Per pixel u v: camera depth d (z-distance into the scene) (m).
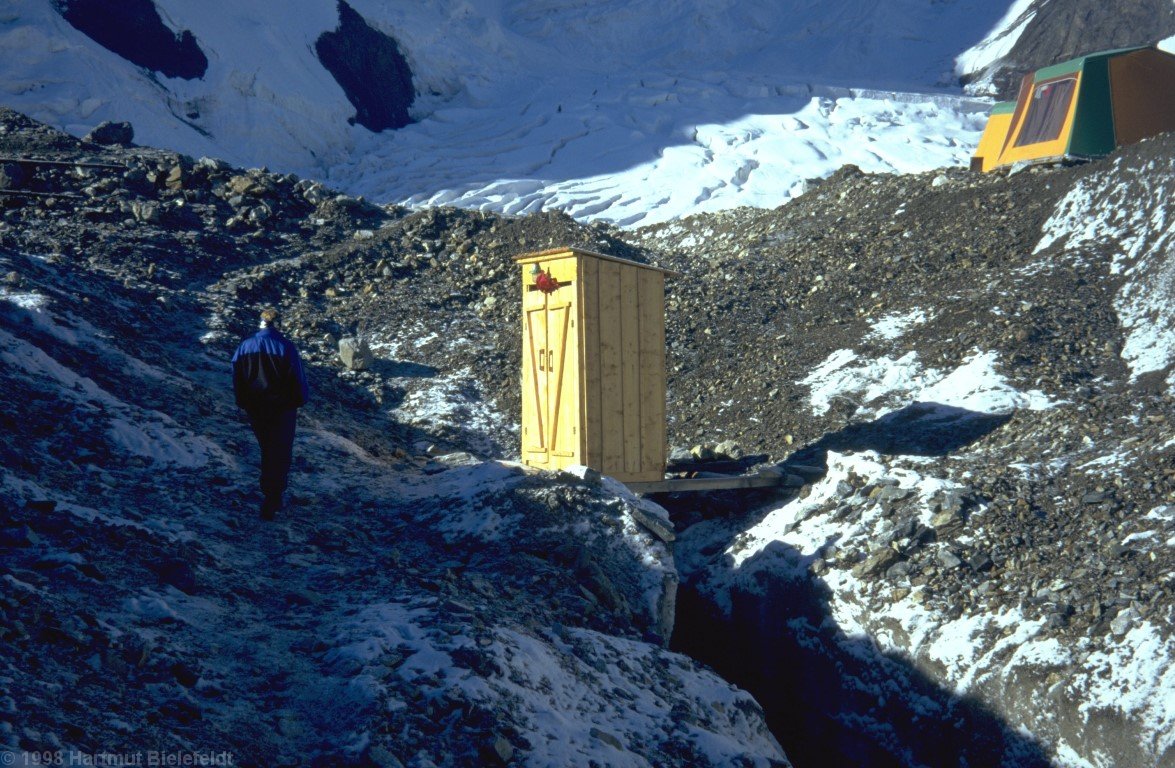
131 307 11.83
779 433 10.50
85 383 8.66
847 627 7.08
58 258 12.34
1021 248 13.21
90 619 4.68
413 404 11.68
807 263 14.62
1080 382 9.82
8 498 6.03
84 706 3.93
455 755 4.34
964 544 7.18
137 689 4.28
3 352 8.54
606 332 8.90
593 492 7.92
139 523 6.40
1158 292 10.77
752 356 12.39
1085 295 11.34
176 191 16.30
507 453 10.71
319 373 12.04
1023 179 14.94
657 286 9.27
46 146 16.64
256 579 6.07
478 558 7.10
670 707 5.59
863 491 8.12
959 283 12.52
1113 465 7.61
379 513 8.02
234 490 7.52
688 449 10.72
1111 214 12.67
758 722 6.03
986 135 19.41
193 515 6.91
